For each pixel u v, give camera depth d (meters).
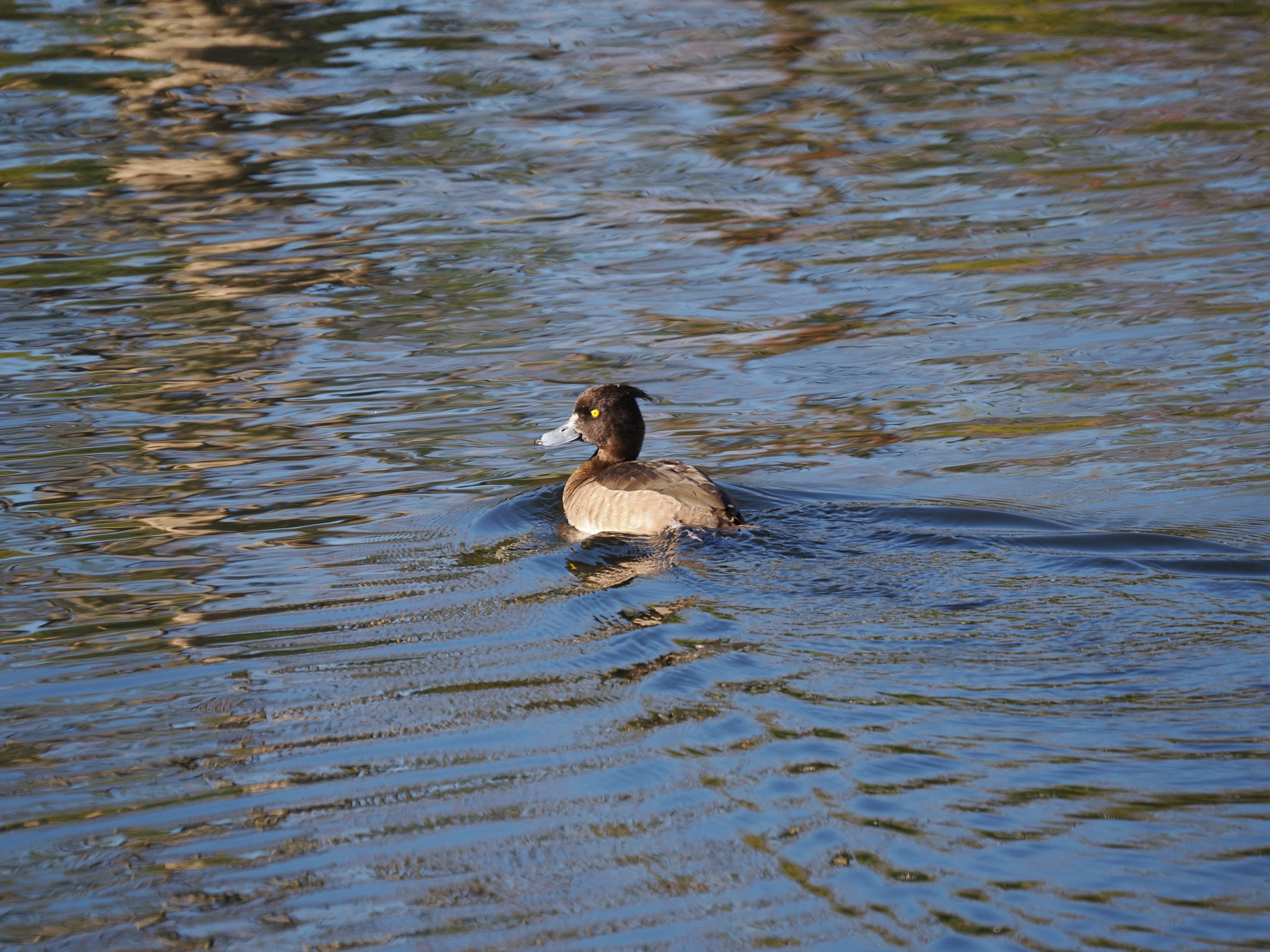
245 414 29.20
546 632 19.39
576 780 15.19
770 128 48.66
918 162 45.25
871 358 31.72
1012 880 12.91
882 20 60.81
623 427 25.94
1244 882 12.72
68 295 36.44
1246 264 36.09
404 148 47.56
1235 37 57.09
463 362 31.95
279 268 38.16
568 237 40.09
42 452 27.27
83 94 52.34
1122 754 15.15
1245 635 18.31
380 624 19.92
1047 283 35.62
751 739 15.84
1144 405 28.47
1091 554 21.39
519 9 64.38
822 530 22.80
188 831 14.66
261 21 61.38
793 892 12.93
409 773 15.61
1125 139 46.56
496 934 12.63
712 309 34.88
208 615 20.38
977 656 17.92
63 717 17.34
